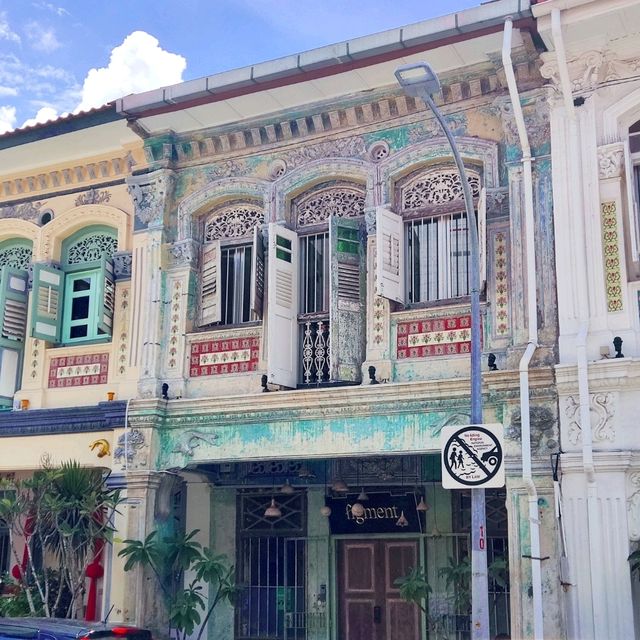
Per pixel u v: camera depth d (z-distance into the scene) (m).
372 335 13.24
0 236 17.02
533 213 12.27
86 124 15.56
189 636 15.54
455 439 9.92
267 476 16.00
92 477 14.20
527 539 11.46
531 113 12.59
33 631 8.85
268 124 14.55
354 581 15.45
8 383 15.91
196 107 14.41
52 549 15.29
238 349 14.16
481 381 10.92
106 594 13.91
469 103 13.25
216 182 14.85
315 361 13.75
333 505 15.64
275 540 15.95
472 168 13.28
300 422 13.33
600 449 11.13
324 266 14.16
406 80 9.66
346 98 13.94
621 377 11.12
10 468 15.41
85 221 16.17
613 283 11.70
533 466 11.52
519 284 12.23
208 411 13.91
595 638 10.70
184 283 14.77
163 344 14.65
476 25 12.27
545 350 11.79
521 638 11.27
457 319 12.77
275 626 15.62
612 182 11.95
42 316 15.70
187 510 16.30
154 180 15.23
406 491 15.17
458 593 13.68
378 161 13.73
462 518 14.93
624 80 12.12
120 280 15.48
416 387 12.48
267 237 14.23
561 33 11.80
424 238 13.53
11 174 16.94
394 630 15.00
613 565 10.78
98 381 15.25
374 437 12.77
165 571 14.08
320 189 14.36
